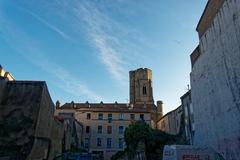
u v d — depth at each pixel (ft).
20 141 55.47
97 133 195.83
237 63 52.01
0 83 57.16
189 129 105.09
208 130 70.79
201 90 77.61
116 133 196.54
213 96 66.85
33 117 57.62
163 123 183.52
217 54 63.36
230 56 55.42
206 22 71.97
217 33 63.00
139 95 291.17
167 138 116.78
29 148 54.75
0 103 57.72
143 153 112.98
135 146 120.16
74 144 141.38
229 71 56.24
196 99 83.10
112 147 192.85
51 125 75.20
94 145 192.44
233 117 54.29
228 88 56.90
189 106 106.73
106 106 235.40
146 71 302.86
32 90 60.23
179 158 47.98
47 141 69.92
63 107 213.25
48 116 69.72
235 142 53.21
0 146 54.80
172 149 50.21
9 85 60.13
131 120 200.44
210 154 49.03
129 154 126.82
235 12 52.37
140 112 203.51
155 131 120.26
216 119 64.75
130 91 303.07
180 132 119.85
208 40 70.08
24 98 59.26
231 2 54.13
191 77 89.71
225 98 58.65
